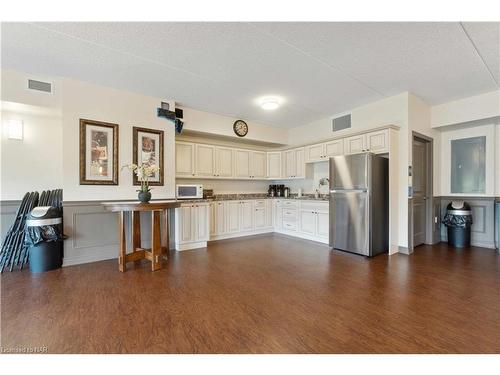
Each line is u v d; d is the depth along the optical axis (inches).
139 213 142.2
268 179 236.8
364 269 123.3
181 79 129.3
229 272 119.4
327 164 205.3
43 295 92.7
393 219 150.8
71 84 128.3
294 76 125.3
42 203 134.7
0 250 134.0
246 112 185.0
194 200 168.1
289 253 155.2
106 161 137.5
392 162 149.3
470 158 170.7
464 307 82.7
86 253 133.2
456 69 117.5
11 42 95.8
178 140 182.1
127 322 74.2
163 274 116.5
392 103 154.1
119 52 103.4
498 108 142.0
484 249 159.6
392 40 94.1
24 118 142.2
